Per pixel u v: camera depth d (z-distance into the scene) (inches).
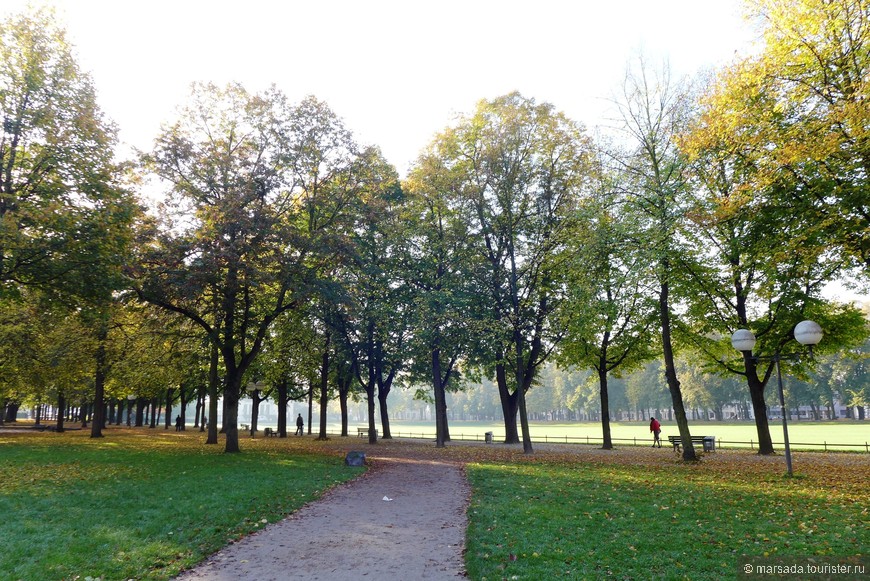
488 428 4347.9
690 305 1048.2
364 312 1200.2
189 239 836.0
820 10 577.6
